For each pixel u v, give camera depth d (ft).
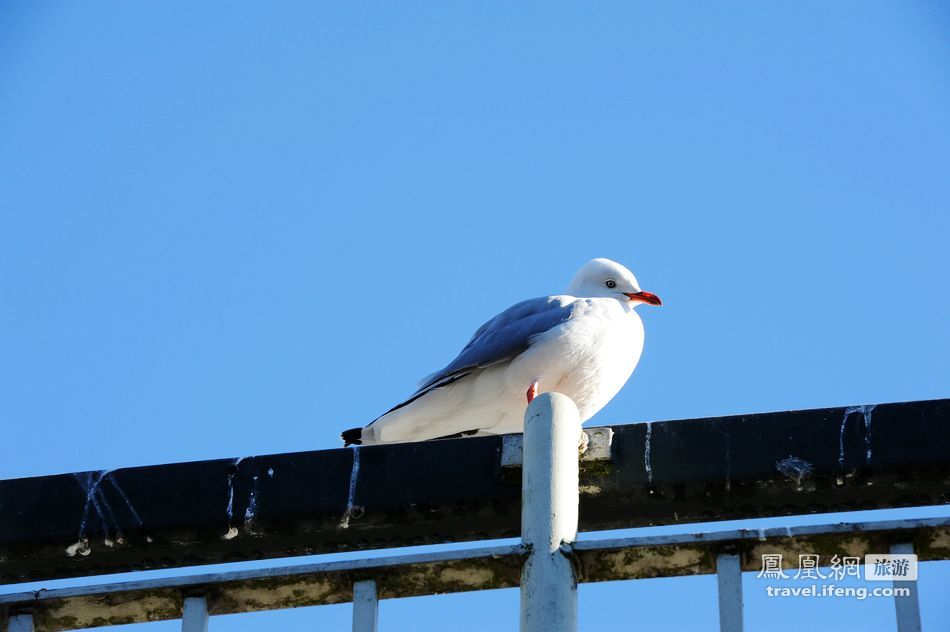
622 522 34.40
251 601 31.48
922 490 32.60
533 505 31.45
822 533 29.58
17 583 35.22
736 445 33.06
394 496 33.19
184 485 33.96
